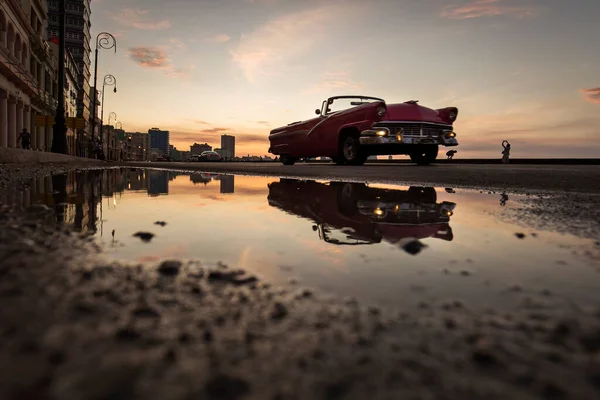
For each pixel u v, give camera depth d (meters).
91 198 2.62
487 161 17.56
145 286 0.76
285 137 12.39
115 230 1.39
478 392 0.42
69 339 0.51
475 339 0.56
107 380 0.42
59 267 0.86
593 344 0.54
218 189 3.75
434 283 0.84
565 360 0.49
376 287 0.80
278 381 0.44
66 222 1.54
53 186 3.55
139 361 0.47
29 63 34.44
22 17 30.36
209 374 0.45
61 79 20.19
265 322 0.61
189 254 1.06
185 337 0.54
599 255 1.12
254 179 5.68
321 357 0.50
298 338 0.56
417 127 8.43
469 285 0.82
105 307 0.64
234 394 0.41
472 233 1.48
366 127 8.65
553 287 0.81
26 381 0.40
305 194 3.23
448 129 8.79
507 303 0.71
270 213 2.02
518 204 2.55
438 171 5.95
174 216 1.86
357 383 0.44
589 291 0.79
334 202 2.60
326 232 1.47
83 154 68.69
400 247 1.21
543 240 1.35
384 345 0.54
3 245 1.07
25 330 0.54
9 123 29.98
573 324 0.61
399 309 0.68
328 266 0.96
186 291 0.74
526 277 0.89
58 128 20.08
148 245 1.15
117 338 0.52
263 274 0.88
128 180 5.01
